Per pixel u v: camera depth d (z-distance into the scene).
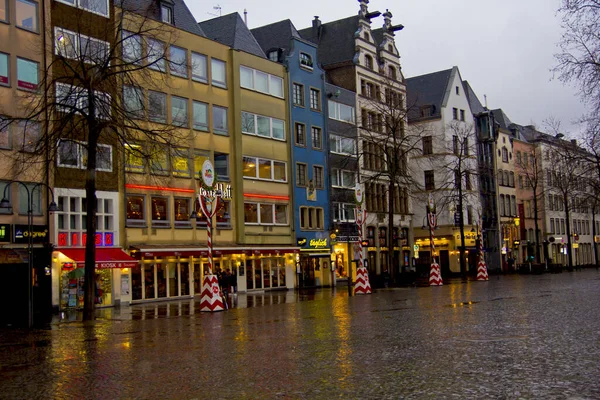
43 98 25.20
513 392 8.05
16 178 26.58
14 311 30.44
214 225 43.16
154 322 22.11
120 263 34.25
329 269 53.91
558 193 83.25
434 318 18.48
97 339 17.02
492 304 23.06
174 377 10.32
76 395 9.26
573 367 9.62
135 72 31.44
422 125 65.94
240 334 16.42
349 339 14.23
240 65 46.06
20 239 30.86
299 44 52.69
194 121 42.16
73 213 34.19
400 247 64.44
